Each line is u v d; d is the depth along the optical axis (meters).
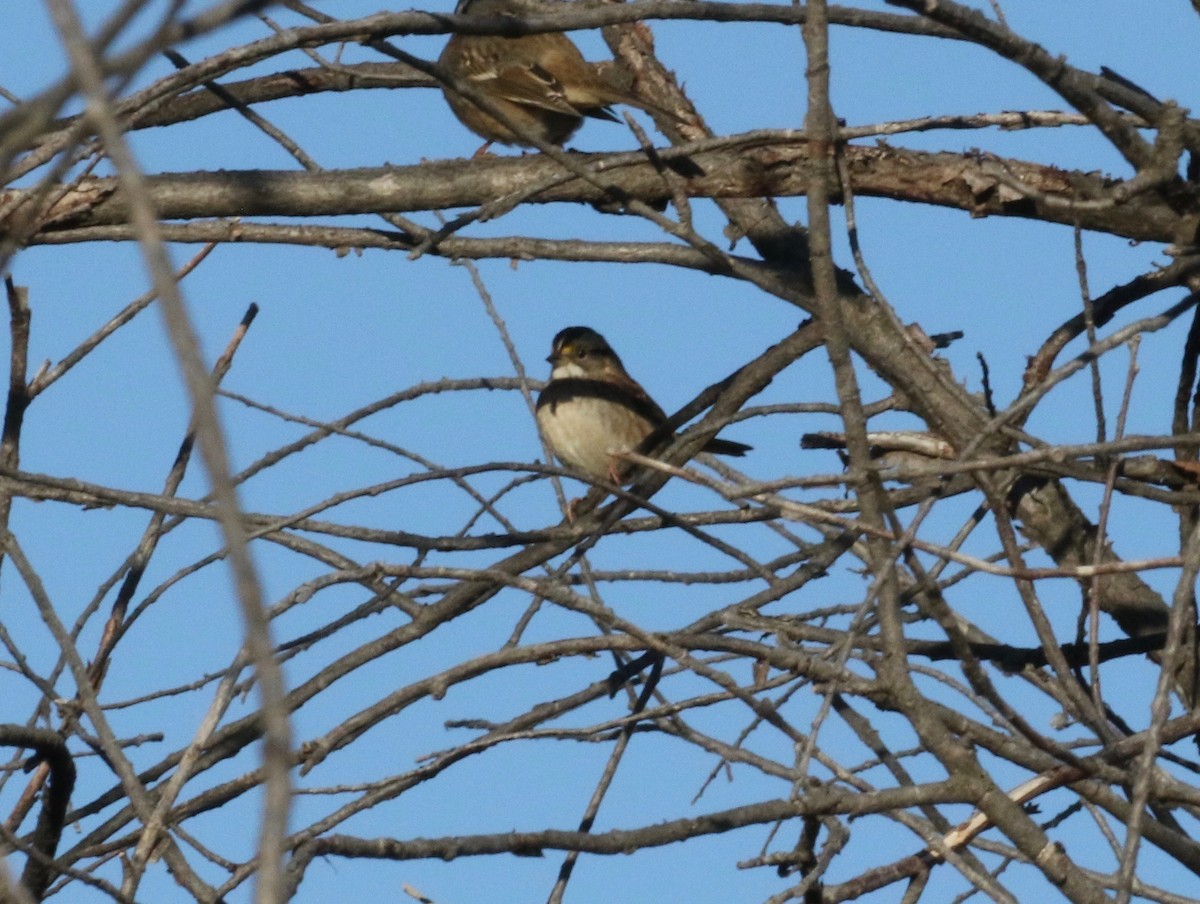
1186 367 10.80
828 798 7.37
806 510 7.04
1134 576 11.64
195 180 11.16
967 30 8.13
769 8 8.91
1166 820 8.85
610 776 8.62
